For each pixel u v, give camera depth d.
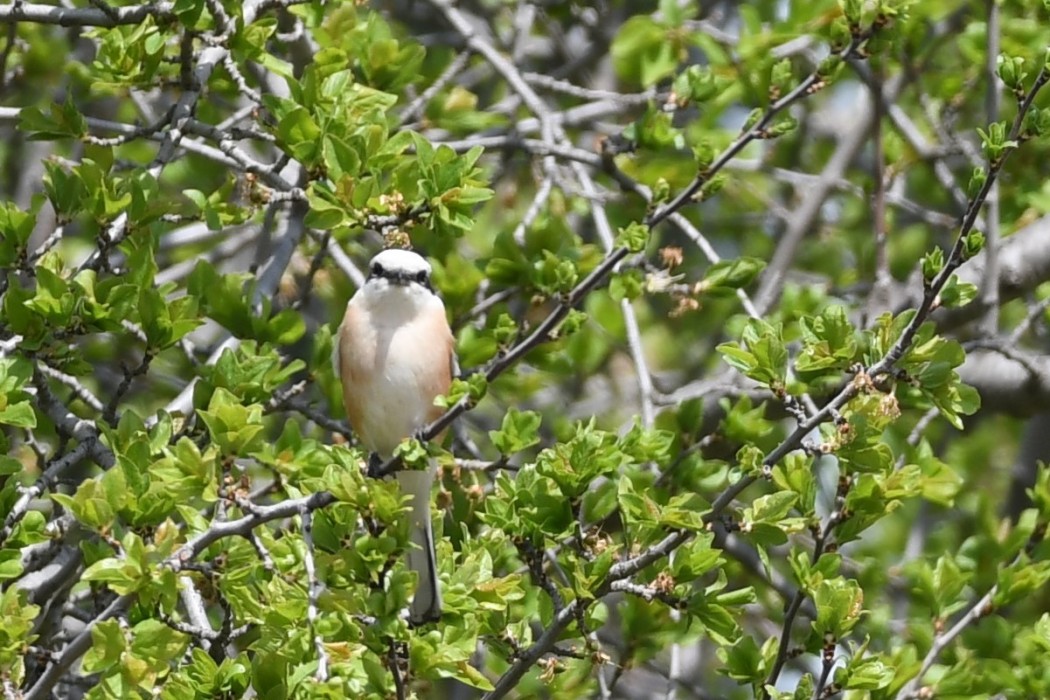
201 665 7.80
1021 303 16.34
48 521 10.45
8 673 7.80
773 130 10.81
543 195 12.77
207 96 13.21
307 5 12.42
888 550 15.52
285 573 7.95
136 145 15.84
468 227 9.47
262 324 11.18
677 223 12.01
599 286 12.23
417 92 14.75
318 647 7.30
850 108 18.88
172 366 15.52
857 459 8.29
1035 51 13.06
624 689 14.61
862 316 13.16
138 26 10.44
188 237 14.94
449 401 8.30
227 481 7.80
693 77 12.30
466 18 17.81
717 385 12.41
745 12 13.36
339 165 9.64
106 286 9.48
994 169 7.94
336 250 12.61
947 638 9.94
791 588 13.02
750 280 11.45
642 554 8.59
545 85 13.83
